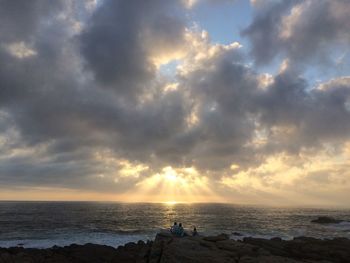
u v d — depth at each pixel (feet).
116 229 217.77
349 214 490.90
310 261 80.43
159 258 70.18
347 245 104.47
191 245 79.41
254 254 76.13
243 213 446.60
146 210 516.32
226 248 79.46
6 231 201.67
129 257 97.55
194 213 435.94
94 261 97.25
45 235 183.11
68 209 506.48
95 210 485.56
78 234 188.55
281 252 94.22
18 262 85.35
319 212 548.72
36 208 534.37
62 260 94.22
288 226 249.55
